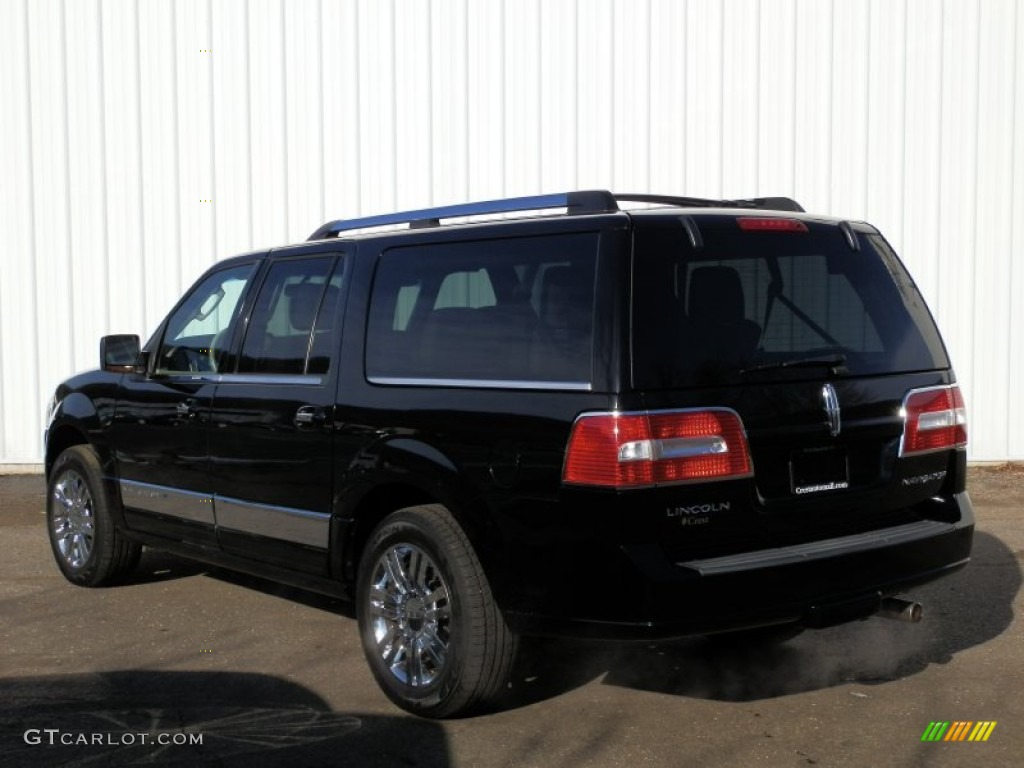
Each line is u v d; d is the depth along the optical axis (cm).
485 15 1101
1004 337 1117
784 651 555
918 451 467
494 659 440
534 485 420
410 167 1109
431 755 427
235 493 566
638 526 398
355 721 464
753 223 447
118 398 653
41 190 1107
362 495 489
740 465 414
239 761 422
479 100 1105
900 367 470
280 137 1109
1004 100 1108
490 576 435
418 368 478
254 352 567
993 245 1116
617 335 408
